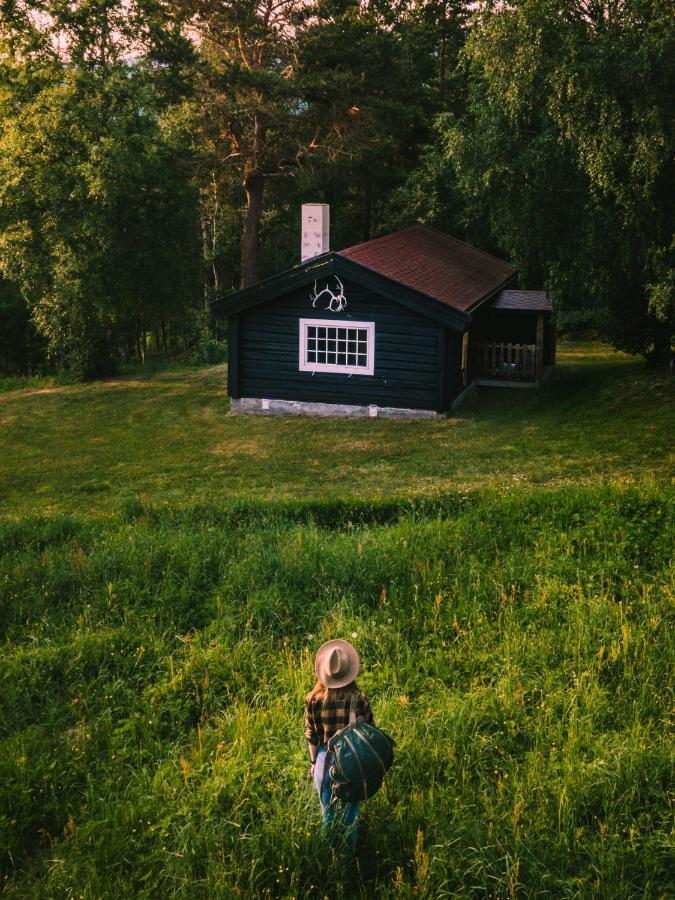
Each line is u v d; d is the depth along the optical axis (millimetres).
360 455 19391
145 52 37688
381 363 22469
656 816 5855
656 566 10047
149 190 33094
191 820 5871
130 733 7188
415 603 9375
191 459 20031
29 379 32812
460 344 23312
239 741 6727
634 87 18219
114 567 10664
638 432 19281
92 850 5754
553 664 7941
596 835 5648
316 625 9156
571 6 19422
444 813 5918
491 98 22719
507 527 11648
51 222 31672
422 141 46188
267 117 40125
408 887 5203
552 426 20703
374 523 13078
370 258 22922
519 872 5336
